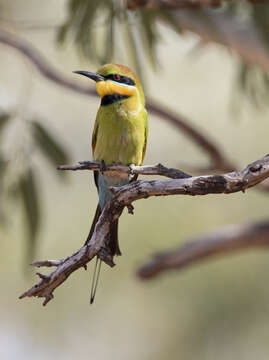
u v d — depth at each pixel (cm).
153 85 1520
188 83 1527
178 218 1392
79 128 1527
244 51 1053
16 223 1348
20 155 952
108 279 1434
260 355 1352
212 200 1411
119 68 849
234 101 1164
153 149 1514
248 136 1514
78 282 1452
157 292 1418
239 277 1370
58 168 657
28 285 1441
